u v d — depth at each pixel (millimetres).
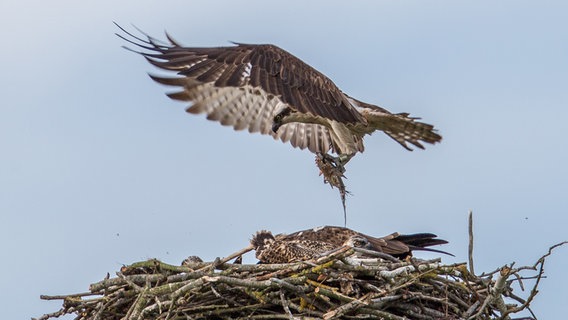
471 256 13820
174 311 13523
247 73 11352
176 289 13375
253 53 11508
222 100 13875
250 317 13727
